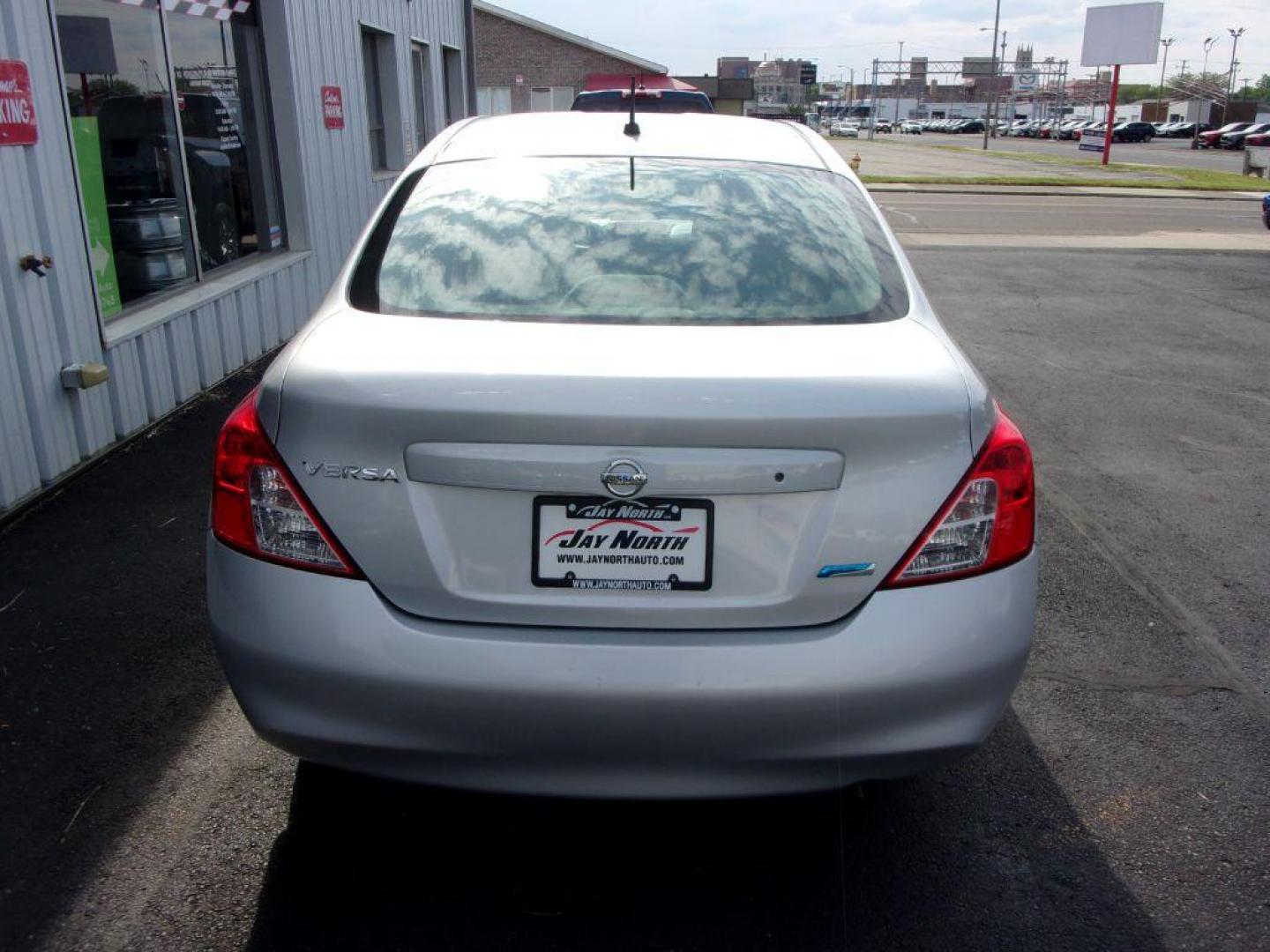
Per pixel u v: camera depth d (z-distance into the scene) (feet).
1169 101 353.10
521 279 8.52
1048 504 17.25
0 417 14.88
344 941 7.76
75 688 10.96
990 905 8.32
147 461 17.53
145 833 8.85
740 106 167.22
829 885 8.49
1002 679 7.43
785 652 6.99
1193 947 7.96
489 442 6.87
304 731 7.28
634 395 6.82
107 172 19.01
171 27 21.93
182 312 20.38
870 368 7.24
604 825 9.13
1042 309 35.01
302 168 27.61
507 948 7.73
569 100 130.41
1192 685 11.75
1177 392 24.61
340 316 8.23
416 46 41.34
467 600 7.06
